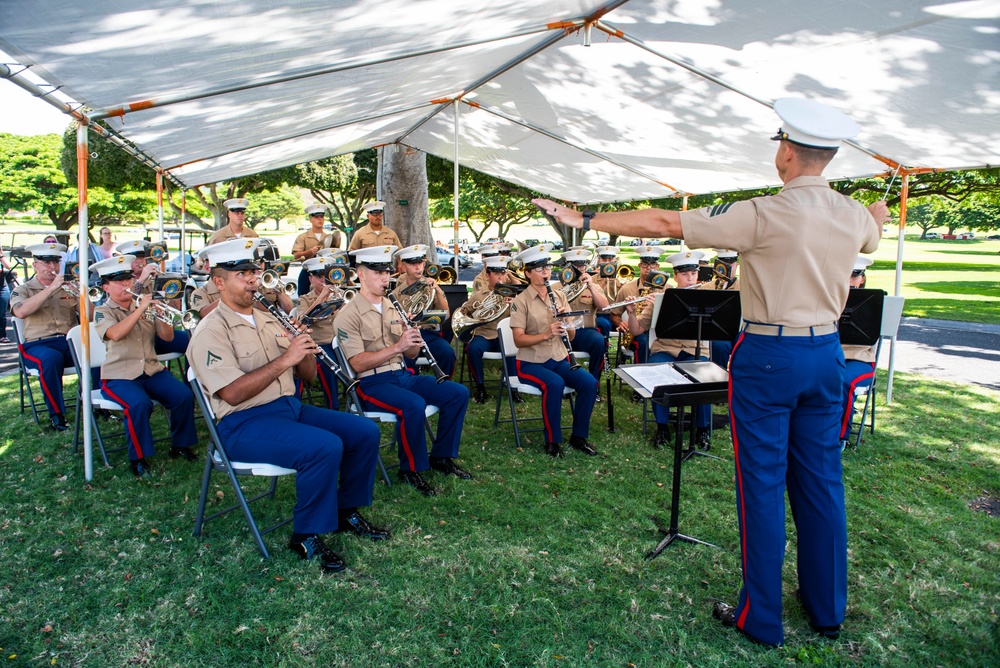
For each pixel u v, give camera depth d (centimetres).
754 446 240
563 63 523
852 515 363
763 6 363
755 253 231
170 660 241
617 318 704
